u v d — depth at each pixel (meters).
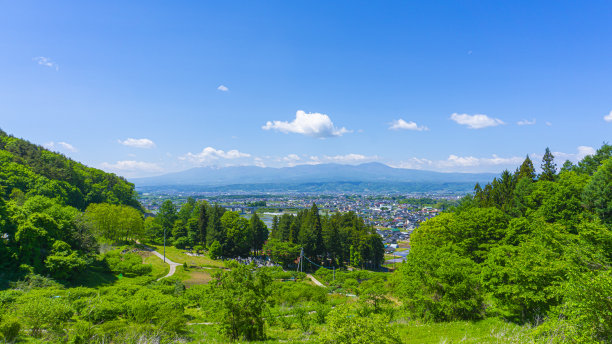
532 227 26.39
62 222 46.81
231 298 18.34
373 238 85.12
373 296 29.06
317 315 26.38
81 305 25.77
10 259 36.94
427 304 21.98
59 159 115.88
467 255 35.03
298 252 75.44
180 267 60.00
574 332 9.64
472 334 17.52
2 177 76.31
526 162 53.19
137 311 23.12
